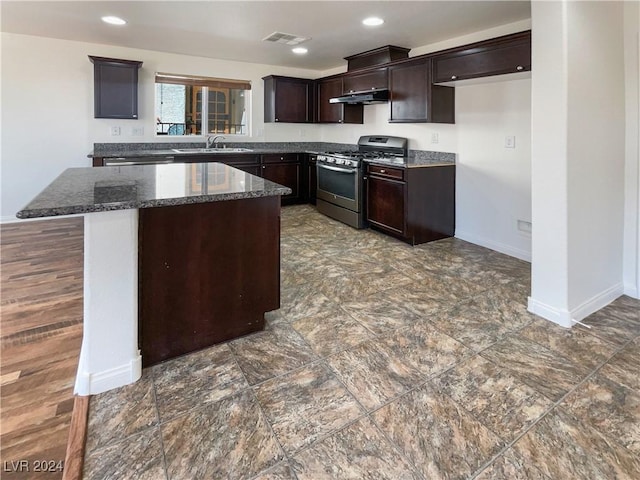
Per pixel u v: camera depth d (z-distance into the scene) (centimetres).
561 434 145
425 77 385
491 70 323
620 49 243
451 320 237
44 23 370
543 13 214
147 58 481
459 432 147
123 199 164
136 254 171
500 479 127
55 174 455
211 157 494
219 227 198
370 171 436
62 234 411
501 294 276
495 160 373
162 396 167
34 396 166
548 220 229
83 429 146
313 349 205
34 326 224
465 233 414
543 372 184
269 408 160
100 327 166
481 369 187
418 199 395
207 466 132
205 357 196
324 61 528
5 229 425
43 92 436
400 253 372
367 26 360
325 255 364
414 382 177
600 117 233
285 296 272
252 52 477
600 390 170
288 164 571
